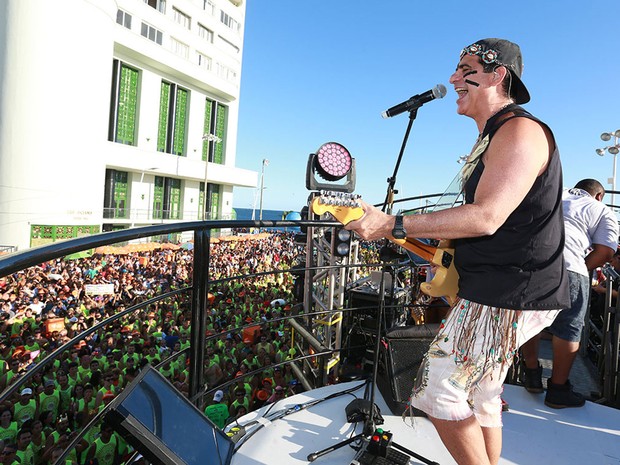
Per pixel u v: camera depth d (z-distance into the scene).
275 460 1.80
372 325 5.31
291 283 17.53
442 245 1.54
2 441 5.62
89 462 5.71
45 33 25.81
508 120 1.28
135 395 1.32
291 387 6.70
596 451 1.93
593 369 4.47
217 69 43.28
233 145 47.03
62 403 6.92
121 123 34.56
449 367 1.40
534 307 1.32
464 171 1.46
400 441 1.97
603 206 2.40
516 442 1.99
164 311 11.92
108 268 17.97
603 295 5.47
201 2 40.03
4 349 8.14
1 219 25.53
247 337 9.98
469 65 1.44
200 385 1.94
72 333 9.40
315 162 3.91
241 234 39.16
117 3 31.59
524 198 1.27
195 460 1.36
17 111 25.50
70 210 27.64
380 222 1.28
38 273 15.02
